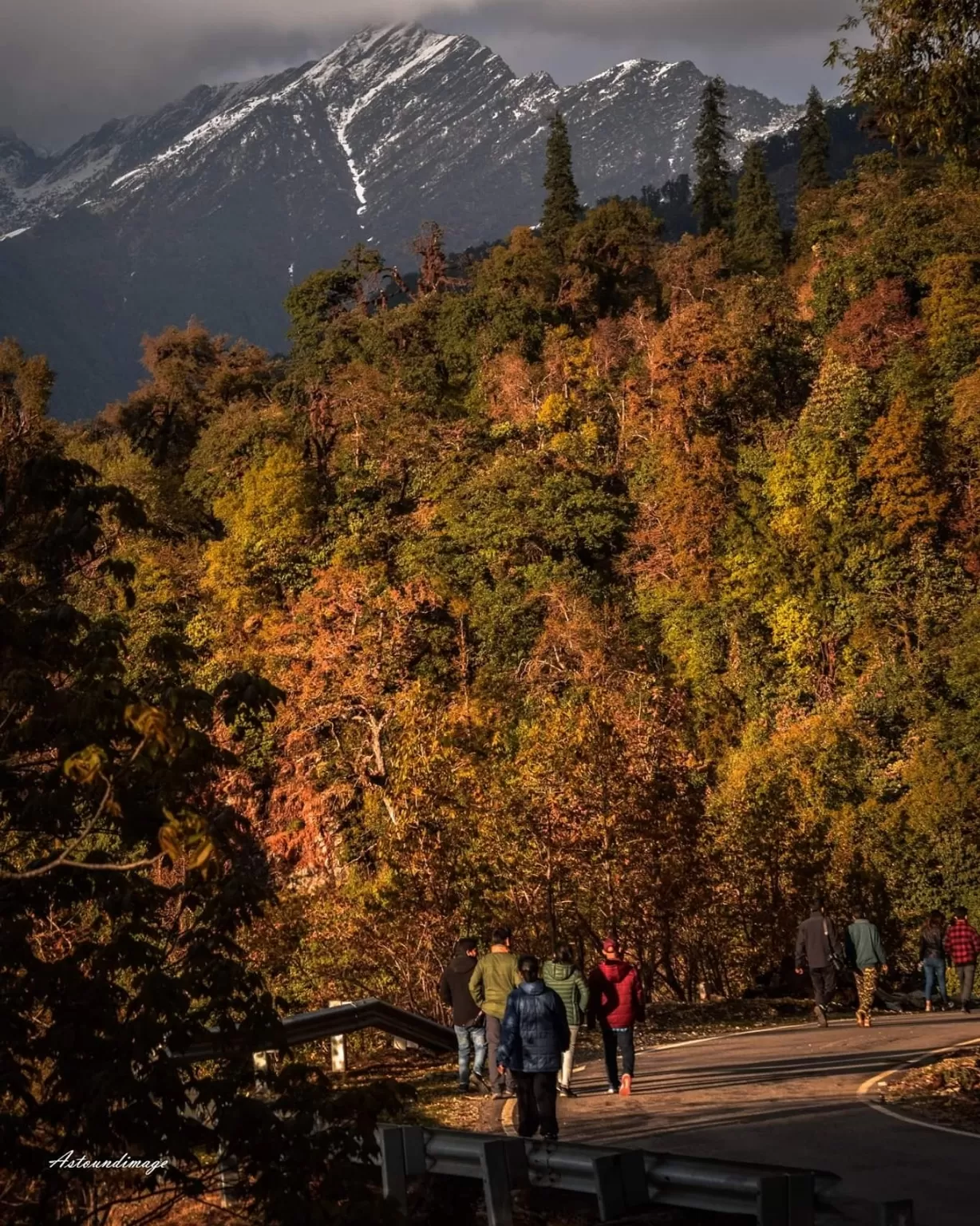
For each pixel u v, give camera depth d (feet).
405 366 504.02
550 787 132.36
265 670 272.10
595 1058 86.07
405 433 413.80
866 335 404.57
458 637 331.57
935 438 342.85
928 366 384.88
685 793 142.31
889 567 326.44
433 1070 78.69
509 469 378.53
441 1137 43.47
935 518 327.47
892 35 66.03
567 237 605.31
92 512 35.45
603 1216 39.09
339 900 123.65
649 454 398.83
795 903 157.69
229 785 197.88
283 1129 31.35
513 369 441.27
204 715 33.53
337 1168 31.63
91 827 30.99
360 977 117.29
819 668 326.85
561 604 329.31
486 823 128.26
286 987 108.37
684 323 401.90
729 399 402.11
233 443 442.91
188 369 561.02
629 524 378.53
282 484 385.91
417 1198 45.21
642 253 586.04
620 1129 59.06
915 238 431.02
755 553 340.59
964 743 253.65
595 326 524.11
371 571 341.21
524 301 499.92
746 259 622.95
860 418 347.97
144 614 303.68
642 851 134.10
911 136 69.15
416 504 399.65
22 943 31.19
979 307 388.37
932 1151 52.08
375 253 587.68
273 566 359.25
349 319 546.67
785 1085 70.18
